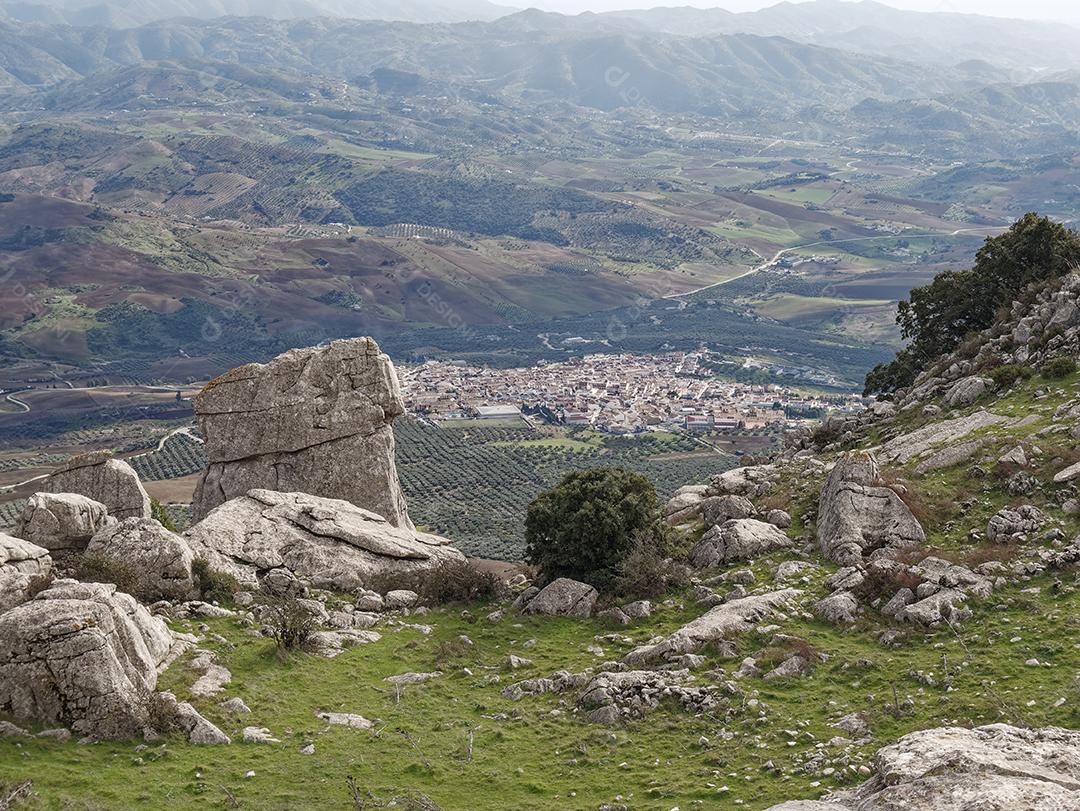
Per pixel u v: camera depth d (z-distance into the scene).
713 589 39.88
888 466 47.50
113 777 26.12
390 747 28.67
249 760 27.52
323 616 40.56
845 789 23.28
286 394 58.28
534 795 25.91
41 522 40.50
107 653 28.95
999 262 71.19
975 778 17.70
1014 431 46.00
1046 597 33.31
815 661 31.78
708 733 28.62
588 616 40.56
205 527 46.47
